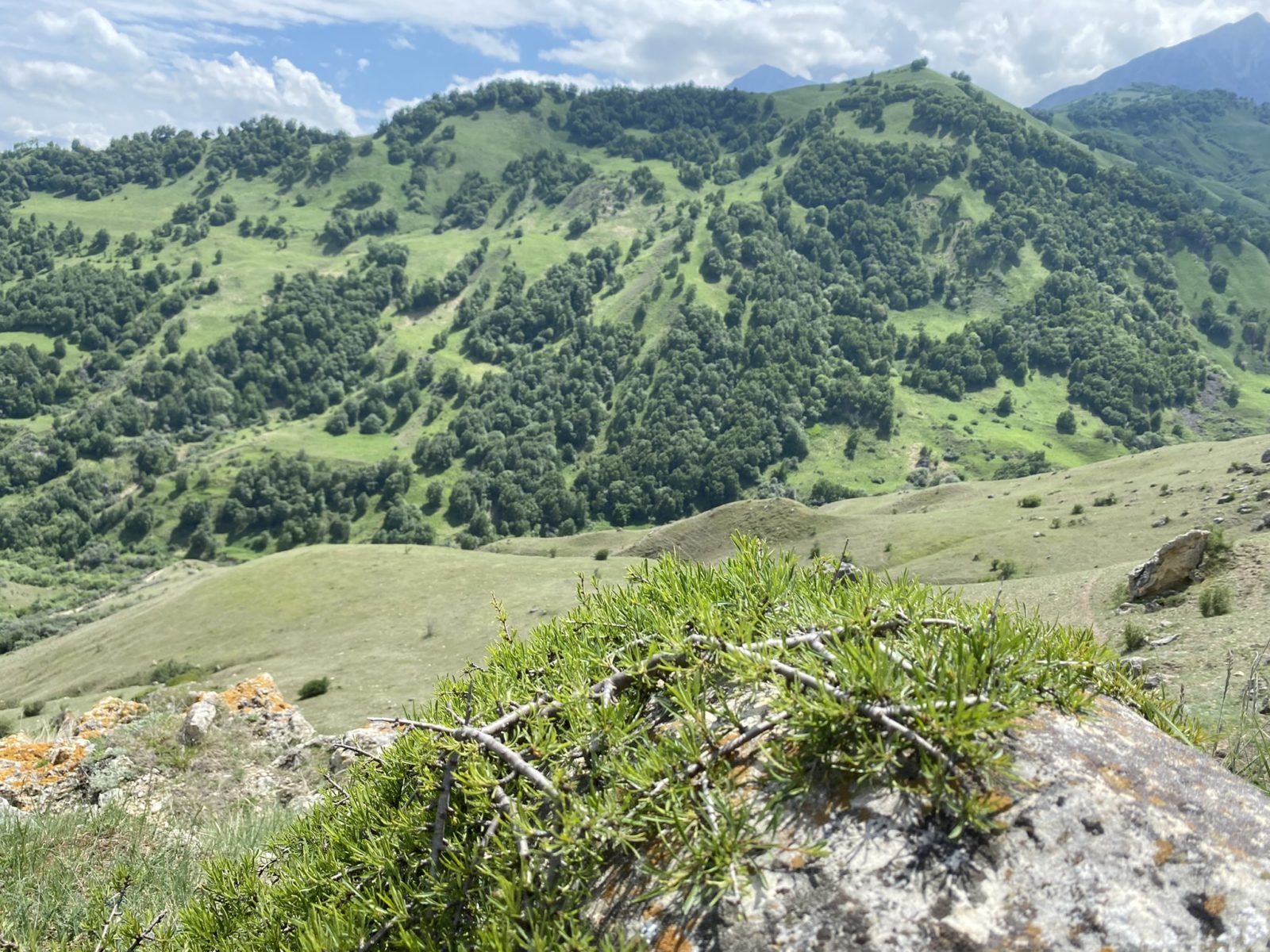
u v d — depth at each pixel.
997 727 1.57
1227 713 4.45
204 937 2.61
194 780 8.52
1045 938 1.43
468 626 70.62
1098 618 26.31
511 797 1.97
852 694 1.68
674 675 2.09
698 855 1.52
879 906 1.47
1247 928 1.45
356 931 1.90
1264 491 60.41
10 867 5.47
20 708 69.81
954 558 72.81
